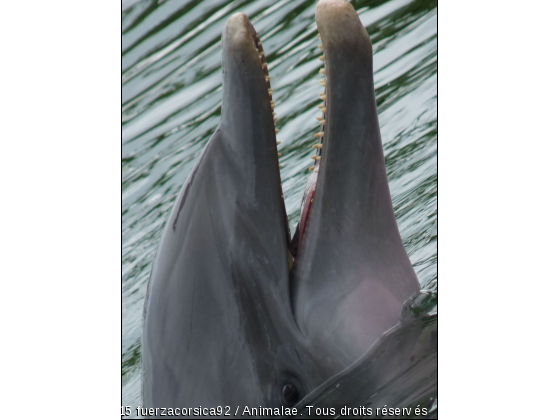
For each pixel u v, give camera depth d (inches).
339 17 400.2
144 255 821.9
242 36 404.2
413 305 432.5
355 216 421.1
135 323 775.7
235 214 416.5
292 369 414.9
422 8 846.5
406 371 418.9
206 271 415.2
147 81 914.7
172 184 827.4
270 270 419.8
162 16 912.3
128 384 672.4
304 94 848.3
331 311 417.1
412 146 768.9
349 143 414.9
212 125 851.4
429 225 668.1
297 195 771.4
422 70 809.5
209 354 414.0
